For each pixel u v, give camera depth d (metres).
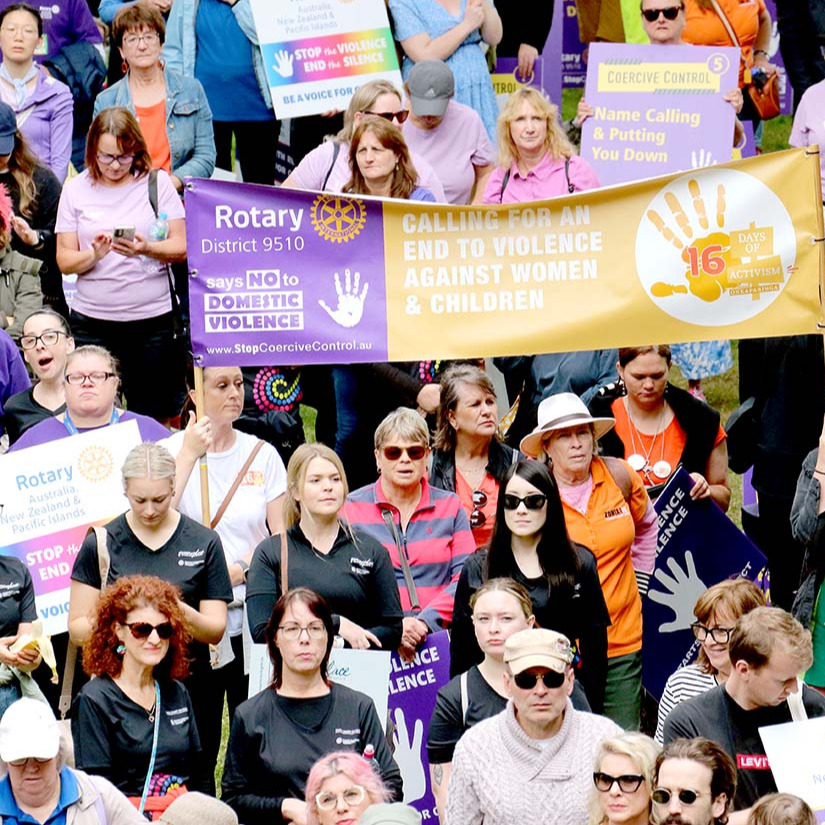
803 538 39.62
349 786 31.00
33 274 49.31
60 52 59.22
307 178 50.00
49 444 40.12
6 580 38.12
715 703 33.25
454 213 40.12
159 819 33.06
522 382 48.22
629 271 40.28
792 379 45.69
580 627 37.34
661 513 41.28
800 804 29.59
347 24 53.50
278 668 34.66
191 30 57.28
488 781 32.09
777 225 40.16
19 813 31.67
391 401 47.84
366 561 38.28
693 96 50.25
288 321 40.28
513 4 58.44
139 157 49.09
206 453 41.41
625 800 30.50
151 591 35.00
